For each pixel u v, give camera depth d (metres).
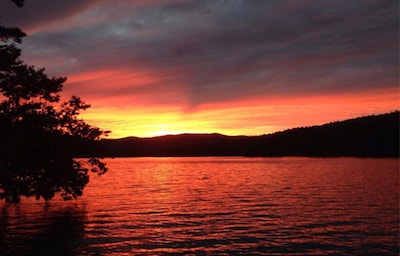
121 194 57.16
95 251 23.70
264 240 26.11
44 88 31.92
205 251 23.53
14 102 31.45
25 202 46.41
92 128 35.81
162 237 27.27
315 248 23.89
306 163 158.00
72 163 34.53
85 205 44.47
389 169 113.06
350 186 65.94
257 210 40.16
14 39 30.03
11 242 25.95
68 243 25.55
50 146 32.88
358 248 23.78
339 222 32.38
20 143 29.20
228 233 28.44
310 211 38.88
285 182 77.44
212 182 80.81
